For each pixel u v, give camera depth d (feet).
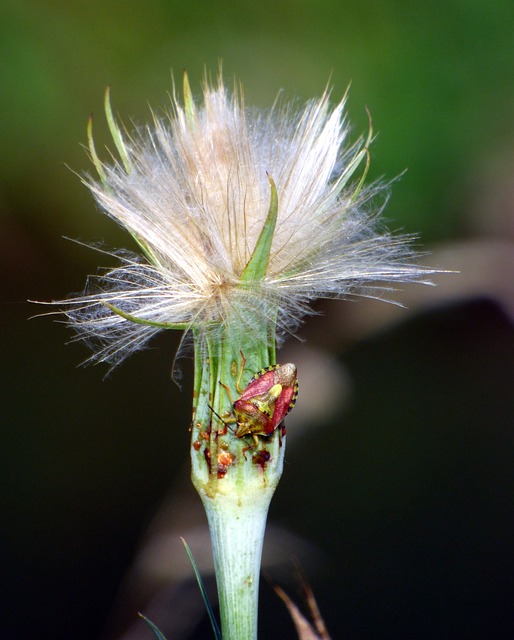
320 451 1.72
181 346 0.82
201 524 1.17
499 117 2.06
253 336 0.78
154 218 0.80
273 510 1.54
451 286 1.53
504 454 1.70
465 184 2.03
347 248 0.81
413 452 1.71
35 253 2.10
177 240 0.79
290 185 0.80
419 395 1.85
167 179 0.80
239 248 0.79
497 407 1.80
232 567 0.79
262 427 0.78
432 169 2.07
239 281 0.78
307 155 0.81
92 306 0.81
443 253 1.66
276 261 0.79
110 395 1.91
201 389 0.79
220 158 0.80
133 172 0.80
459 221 1.97
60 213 2.11
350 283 0.81
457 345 1.86
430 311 1.68
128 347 0.80
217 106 0.81
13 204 2.09
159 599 1.14
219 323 0.78
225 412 0.78
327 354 1.42
